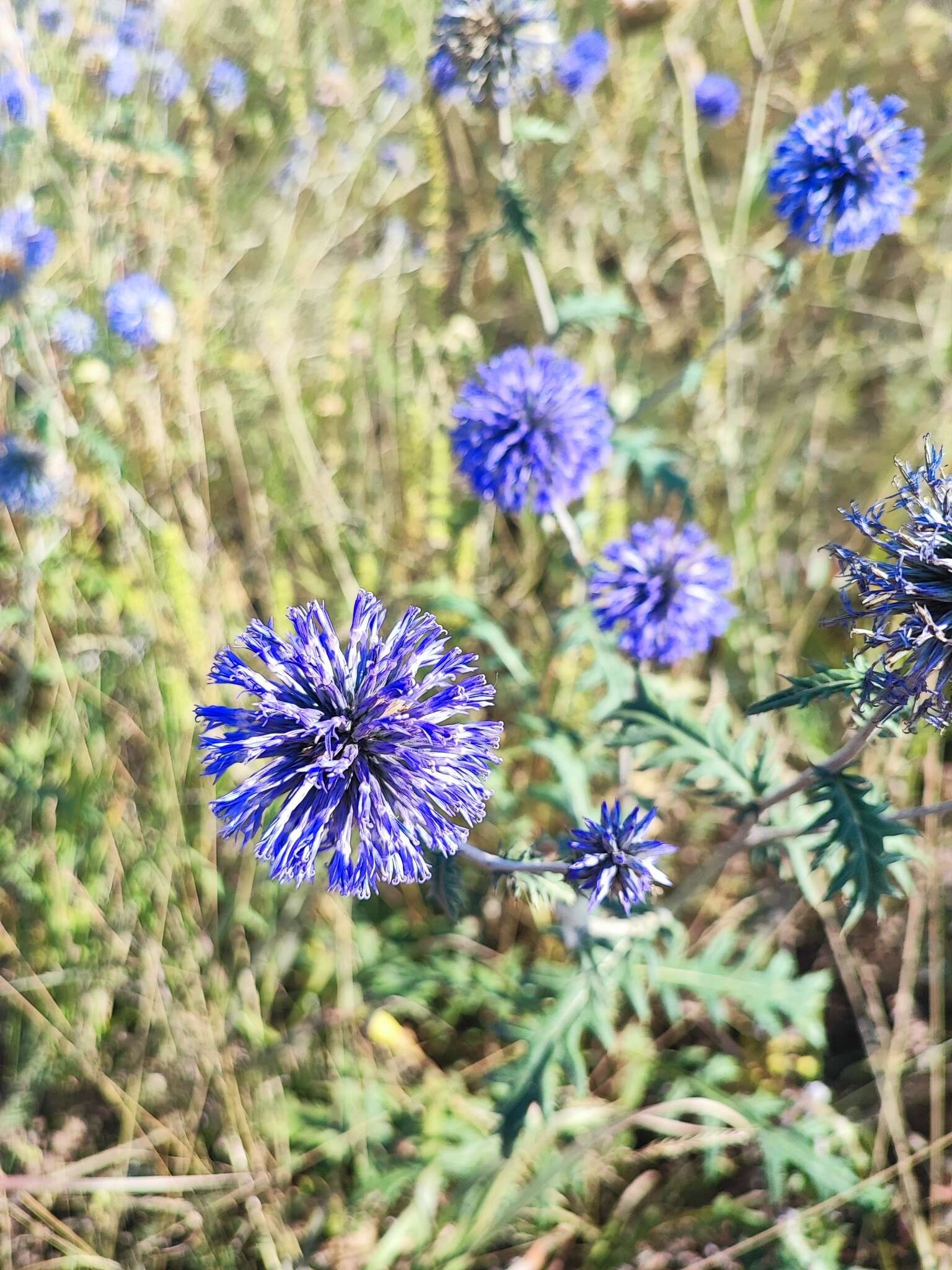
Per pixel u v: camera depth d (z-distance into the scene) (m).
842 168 0.23
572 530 0.26
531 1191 0.23
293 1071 0.28
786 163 0.24
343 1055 0.27
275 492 0.33
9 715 0.28
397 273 0.35
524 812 0.31
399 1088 0.27
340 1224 0.25
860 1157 0.25
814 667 0.17
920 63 0.37
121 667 0.29
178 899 0.27
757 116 0.32
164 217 0.32
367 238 0.38
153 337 0.29
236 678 0.16
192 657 0.28
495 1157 0.25
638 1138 0.27
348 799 0.16
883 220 0.24
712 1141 0.25
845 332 0.38
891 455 0.35
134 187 0.32
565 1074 0.28
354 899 0.28
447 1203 0.26
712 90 0.35
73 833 0.27
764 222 0.38
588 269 0.36
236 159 0.39
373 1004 0.28
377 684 0.16
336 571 0.32
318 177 0.37
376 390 0.36
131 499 0.29
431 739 0.16
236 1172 0.25
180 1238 0.25
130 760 0.30
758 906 0.30
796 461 0.36
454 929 0.29
